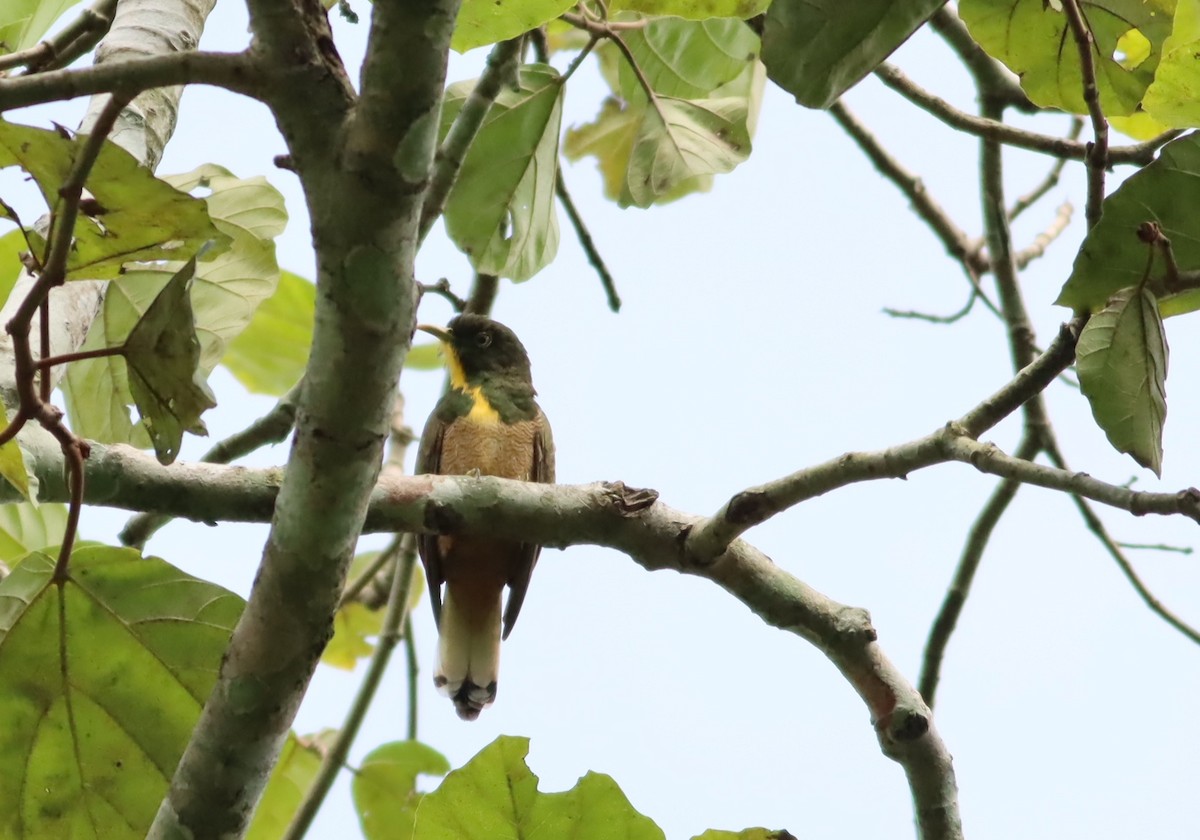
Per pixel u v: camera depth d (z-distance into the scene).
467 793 5.83
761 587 6.87
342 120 4.19
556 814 5.85
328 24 4.21
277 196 8.74
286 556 4.88
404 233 4.34
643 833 5.88
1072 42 7.09
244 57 4.12
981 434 5.97
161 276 8.49
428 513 6.73
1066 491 5.57
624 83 9.62
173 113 7.39
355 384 4.56
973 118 9.08
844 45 5.26
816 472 6.33
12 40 7.25
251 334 10.91
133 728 5.86
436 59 4.06
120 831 5.89
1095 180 5.99
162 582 5.75
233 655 5.11
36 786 5.83
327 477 4.71
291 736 9.77
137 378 4.65
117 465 6.38
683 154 9.40
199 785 5.25
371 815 9.20
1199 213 5.64
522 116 8.77
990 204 10.02
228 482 6.53
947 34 9.88
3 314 6.30
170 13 7.03
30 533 9.13
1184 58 5.46
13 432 4.59
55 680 5.78
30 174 4.54
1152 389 5.59
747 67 10.14
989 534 9.07
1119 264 5.68
